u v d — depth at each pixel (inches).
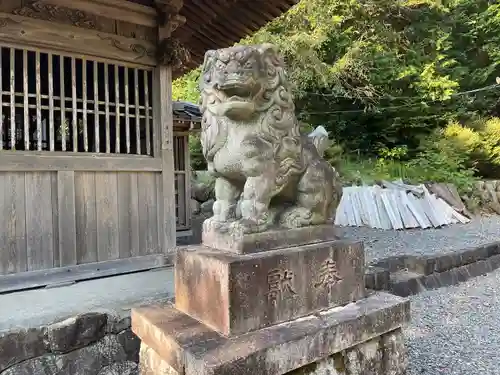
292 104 79.1
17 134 155.2
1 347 87.0
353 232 296.4
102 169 140.4
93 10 137.2
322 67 385.4
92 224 139.6
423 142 424.5
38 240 129.3
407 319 85.3
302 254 75.0
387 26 416.5
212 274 69.3
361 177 369.1
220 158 74.9
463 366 111.3
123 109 152.8
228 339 64.1
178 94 474.6
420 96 416.5
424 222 310.2
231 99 69.8
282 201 85.0
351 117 438.6
